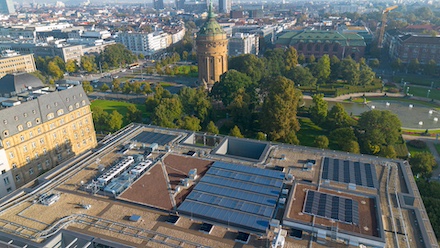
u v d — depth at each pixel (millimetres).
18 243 56531
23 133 116062
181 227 60688
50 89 140875
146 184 75000
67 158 136000
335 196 66875
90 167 83812
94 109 167875
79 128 141000
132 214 64500
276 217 63062
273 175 76188
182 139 98938
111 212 65312
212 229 60000
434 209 83188
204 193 70125
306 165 81625
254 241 56938
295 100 150125
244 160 85188
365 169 80125
